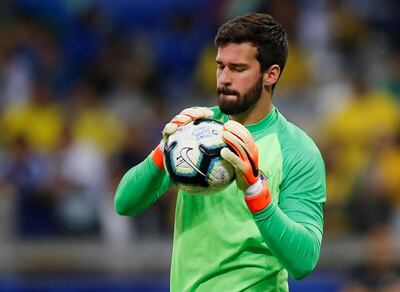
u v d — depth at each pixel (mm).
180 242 18438
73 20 58875
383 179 45344
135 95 52469
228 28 17812
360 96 50812
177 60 56969
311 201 18016
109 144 49562
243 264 18078
